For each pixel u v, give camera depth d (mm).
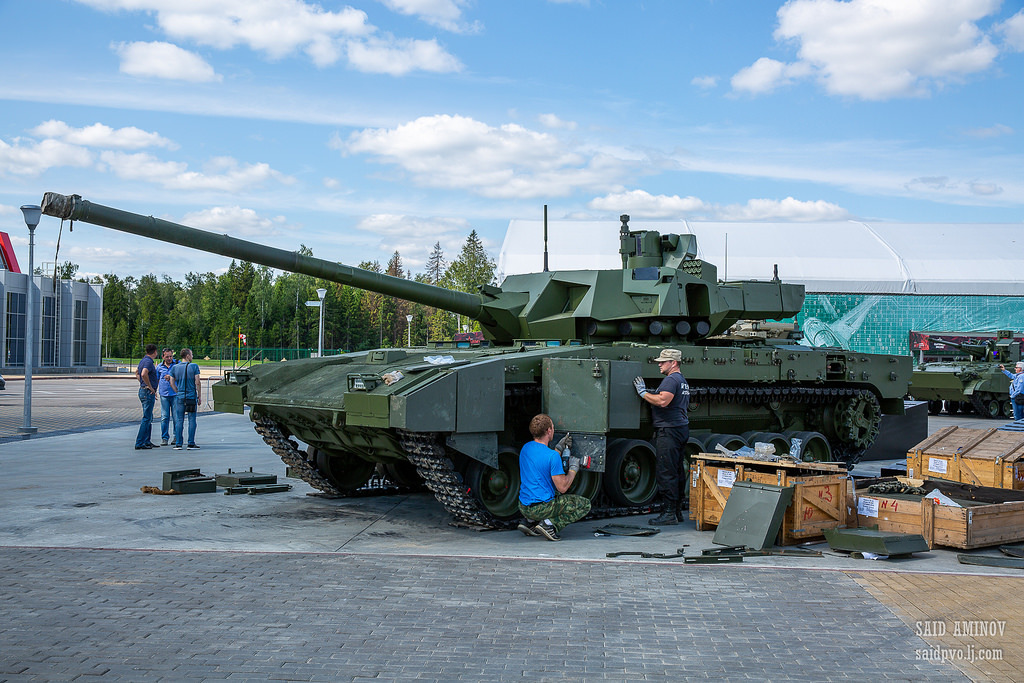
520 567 8633
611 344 13172
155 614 6891
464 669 5719
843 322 45875
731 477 10602
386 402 9641
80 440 20344
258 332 111125
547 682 5508
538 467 10195
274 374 12398
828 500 10195
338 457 13094
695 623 6777
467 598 7445
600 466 10789
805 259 47250
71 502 12148
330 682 5473
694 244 14875
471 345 14750
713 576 8312
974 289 45500
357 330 115938
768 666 5832
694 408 13992
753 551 9375
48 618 6758
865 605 7320
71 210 9688
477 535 10398
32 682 5414
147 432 18594
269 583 7895
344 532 10438
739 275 45844
